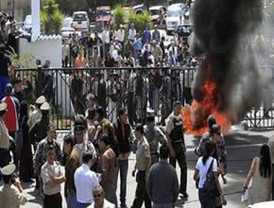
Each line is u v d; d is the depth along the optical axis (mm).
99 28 54094
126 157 14594
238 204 14609
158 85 22578
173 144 15047
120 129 14516
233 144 20156
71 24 51031
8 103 17094
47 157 12930
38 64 24781
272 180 12312
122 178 14625
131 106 22359
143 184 13992
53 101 22156
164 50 38594
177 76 22766
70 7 67312
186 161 16656
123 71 22531
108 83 22422
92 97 17156
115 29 46562
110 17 54312
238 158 18516
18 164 16875
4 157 14773
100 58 34438
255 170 12258
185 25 46469
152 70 22594
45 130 15969
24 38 28688
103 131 14305
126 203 14961
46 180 12742
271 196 12195
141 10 59031
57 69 22000
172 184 12078
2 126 14734
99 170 13555
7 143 14828
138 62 35938
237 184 16031
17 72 22141
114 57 35219
